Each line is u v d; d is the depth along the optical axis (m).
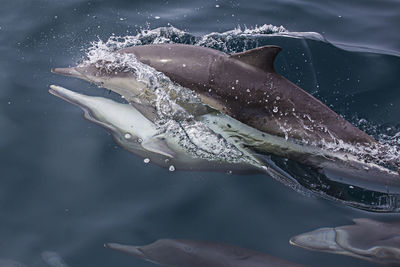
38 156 7.79
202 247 6.36
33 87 9.19
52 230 6.58
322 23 11.57
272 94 7.66
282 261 6.18
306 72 9.94
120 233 6.57
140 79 8.56
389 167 7.29
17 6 11.49
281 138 7.79
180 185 7.34
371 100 9.28
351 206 7.08
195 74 8.09
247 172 7.59
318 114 7.59
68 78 9.42
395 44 10.86
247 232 6.62
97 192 7.20
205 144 8.03
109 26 10.94
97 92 9.06
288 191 7.31
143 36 10.62
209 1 12.22
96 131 8.31
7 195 7.09
